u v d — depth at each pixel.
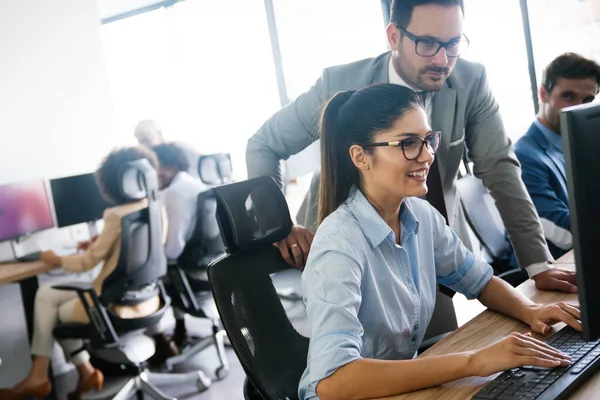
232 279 1.61
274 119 2.27
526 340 1.28
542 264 1.98
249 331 1.58
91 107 4.96
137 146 3.89
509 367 1.24
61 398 3.92
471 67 2.19
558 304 1.56
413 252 1.59
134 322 3.40
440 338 1.73
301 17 6.31
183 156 4.35
